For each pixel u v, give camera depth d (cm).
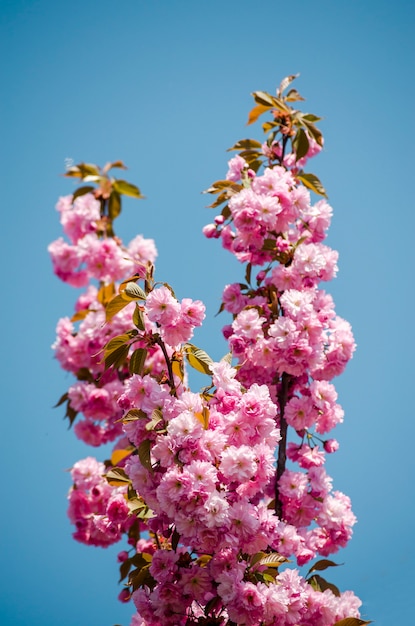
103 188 648
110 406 573
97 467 532
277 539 394
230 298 471
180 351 388
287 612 359
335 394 438
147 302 365
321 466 434
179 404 351
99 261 601
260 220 442
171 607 363
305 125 500
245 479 342
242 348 431
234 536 346
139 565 455
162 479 342
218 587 347
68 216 623
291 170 500
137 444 358
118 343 383
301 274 453
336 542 429
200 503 337
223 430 354
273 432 364
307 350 422
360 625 382
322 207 474
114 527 441
